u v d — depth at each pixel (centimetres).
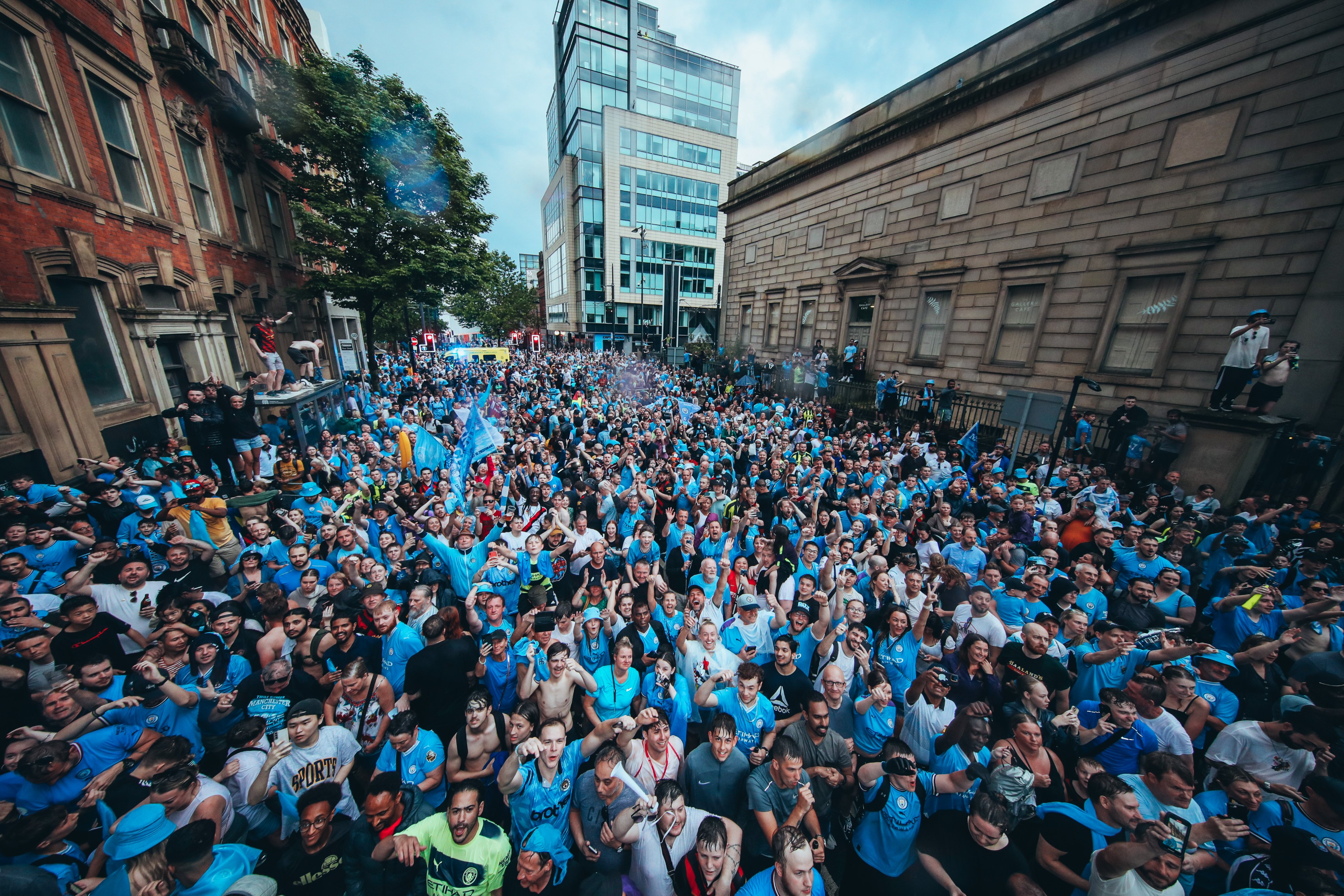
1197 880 307
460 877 291
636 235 4994
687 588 711
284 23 1977
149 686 380
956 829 322
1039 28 1375
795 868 268
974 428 1202
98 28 980
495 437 1059
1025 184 1425
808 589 524
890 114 1909
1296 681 437
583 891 311
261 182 1692
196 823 271
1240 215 1016
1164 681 410
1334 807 292
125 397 989
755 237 2773
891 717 418
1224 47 1024
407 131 1853
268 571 570
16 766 337
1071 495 882
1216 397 982
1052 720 398
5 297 756
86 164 916
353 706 397
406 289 1975
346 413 1747
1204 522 752
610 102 4762
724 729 347
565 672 412
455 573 612
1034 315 1423
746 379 2269
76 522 592
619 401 1964
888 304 1916
